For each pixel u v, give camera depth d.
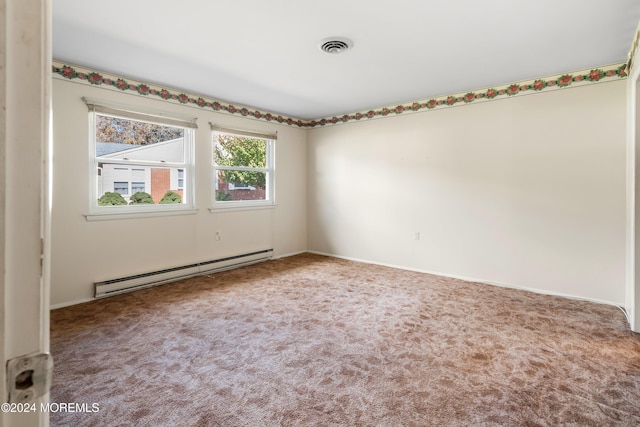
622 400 1.77
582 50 2.76
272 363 2.12
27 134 0.42
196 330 2.58
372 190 4.83
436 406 1.72
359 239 5.01
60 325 2.65
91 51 2.76
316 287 3.68
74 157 3.10
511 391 1.85
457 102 4.00
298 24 2.30
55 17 2.22
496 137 3.76
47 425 0.46
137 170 3.60
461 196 4.05
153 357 2.18
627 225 3.06
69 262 3.10
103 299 3.26
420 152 4.34
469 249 4.01
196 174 4.07
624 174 3.09
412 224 4.46
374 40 2.54
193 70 3.19
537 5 2.07
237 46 2.65
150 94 3.58
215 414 1.66
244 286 3.70
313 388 1.87
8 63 0.40
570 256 3.38
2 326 0.41
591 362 2.14
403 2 2.03
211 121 4.19
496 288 3.67
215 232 4.32
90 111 3.16
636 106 2.60
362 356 2.21
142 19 2.24
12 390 0.42
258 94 4.01
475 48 2.70
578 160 3.30
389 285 3.77
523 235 3.64
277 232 5.16
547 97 3.42
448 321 2.77
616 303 3.16
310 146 5.52
